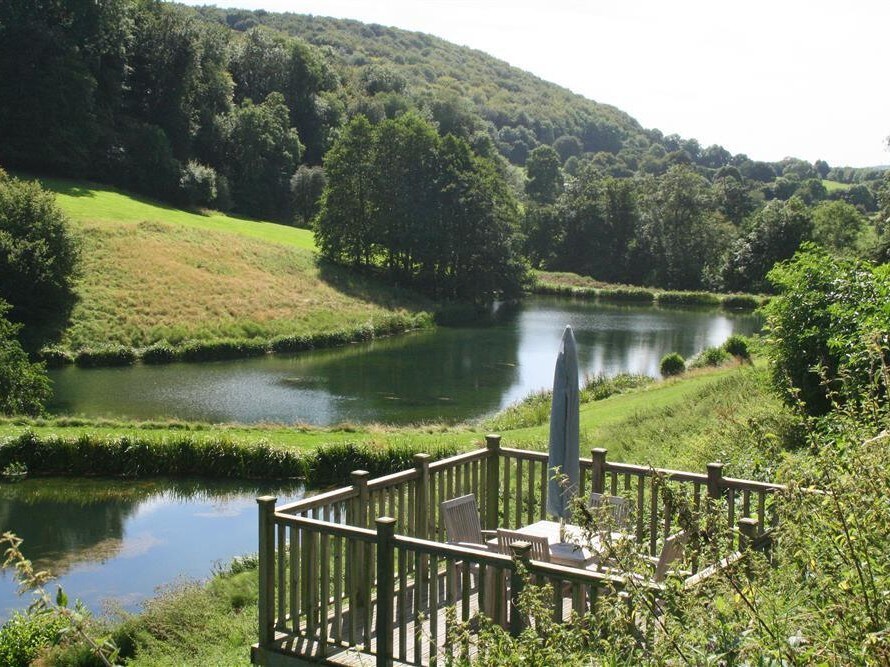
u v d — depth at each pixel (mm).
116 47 79625
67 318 43875
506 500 8375
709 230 90312
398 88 148750
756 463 4359
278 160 94062
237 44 114125
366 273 70125
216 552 15148
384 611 5719
